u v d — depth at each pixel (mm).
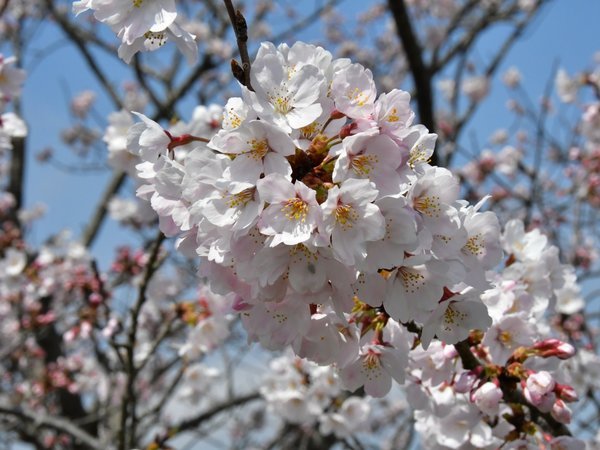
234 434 1695
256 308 370
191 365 1082
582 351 812
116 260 1093
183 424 1198
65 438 1335
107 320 921
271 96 355
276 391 919
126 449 787
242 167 345
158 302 1118
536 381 431
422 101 1123
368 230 328
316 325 381
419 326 420
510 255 525
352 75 358
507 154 1623
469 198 1477
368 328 406
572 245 1227
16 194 1803
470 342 460
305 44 373
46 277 1225
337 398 917
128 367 762
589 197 1254
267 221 333
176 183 368
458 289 384
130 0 380
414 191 352
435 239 359
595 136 1340
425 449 494
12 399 1371
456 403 468
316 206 330
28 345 1482
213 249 348
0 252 1301
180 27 385
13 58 730
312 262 343
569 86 1411
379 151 349
